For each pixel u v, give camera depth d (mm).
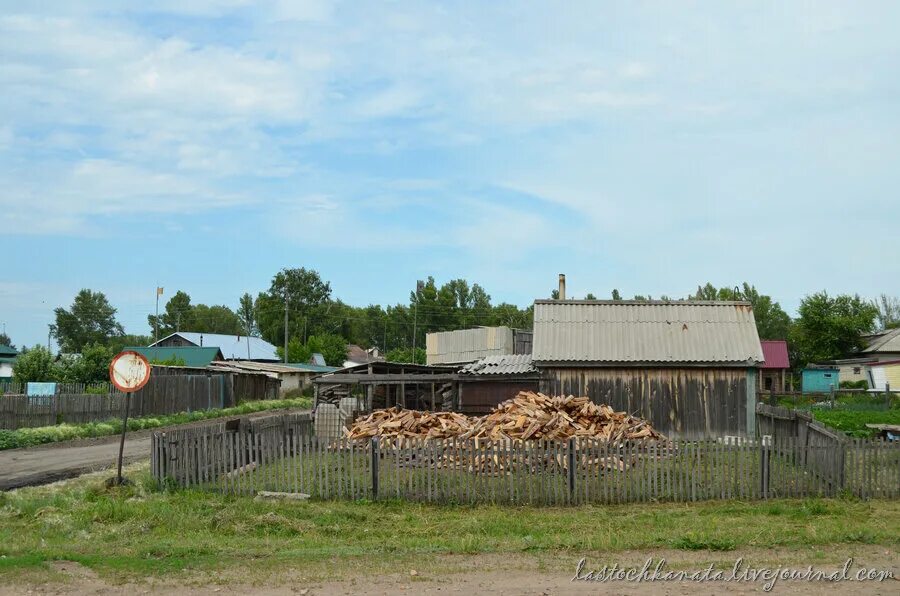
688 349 27875
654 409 27625
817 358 72125
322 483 16422
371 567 10477
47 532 12914
